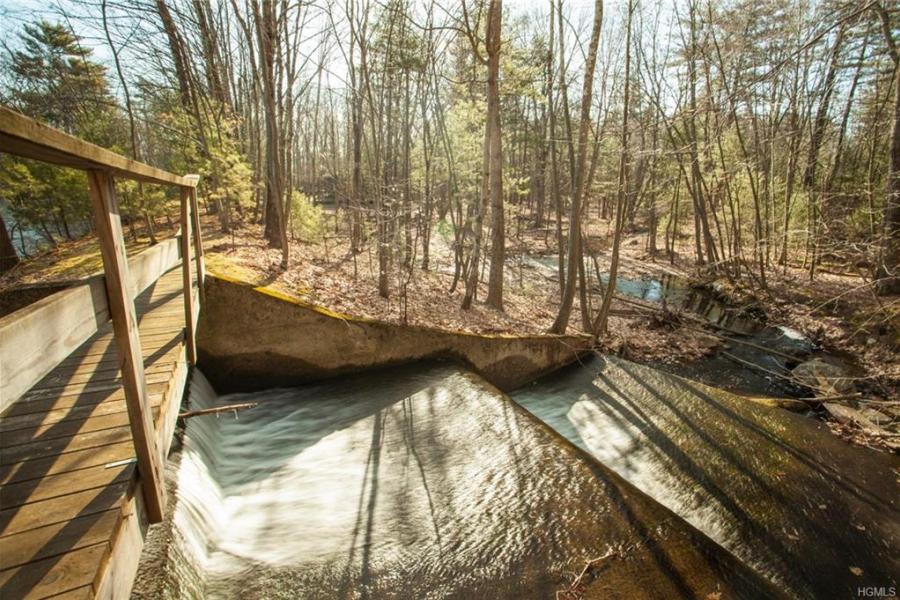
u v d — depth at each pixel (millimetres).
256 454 5762
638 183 21406
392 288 11367
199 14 12500
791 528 5195
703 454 6594
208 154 11539
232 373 7395
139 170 2465
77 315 1662
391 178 13789
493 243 12094
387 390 7488
